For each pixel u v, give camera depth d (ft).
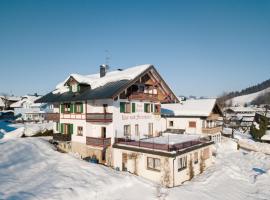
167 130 123.03
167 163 66.54
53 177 59.98
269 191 64.90
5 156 76.95
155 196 56.75
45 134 123.13
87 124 90.02
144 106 97.55
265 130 172.96
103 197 52.90
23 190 50.98
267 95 620.49
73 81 98.89
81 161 76.02
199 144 81.66
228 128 217.97
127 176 65.05
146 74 94.94
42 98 110.32
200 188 64.18
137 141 79.61
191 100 140.97
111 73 104.99
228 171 79.41
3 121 176.14
